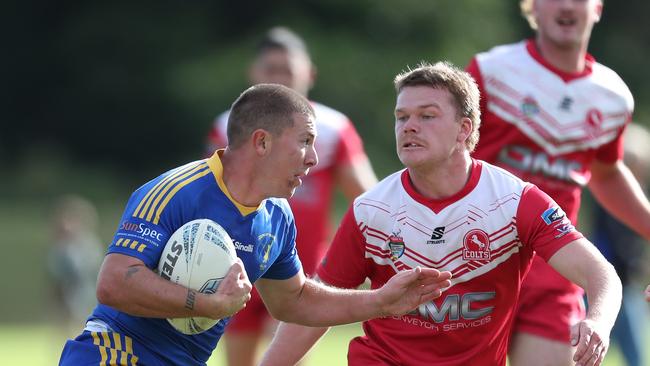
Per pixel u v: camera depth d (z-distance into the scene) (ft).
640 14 417.69
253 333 98.17
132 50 385.50
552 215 64.13
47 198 371.76
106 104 390.01
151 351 61.41
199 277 58.23
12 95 396.78
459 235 65.36
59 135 397.80
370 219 66.64
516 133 79.41
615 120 80.79
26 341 207.41
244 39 384.27
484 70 79.92
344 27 385.29
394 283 61.21
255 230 61.77
